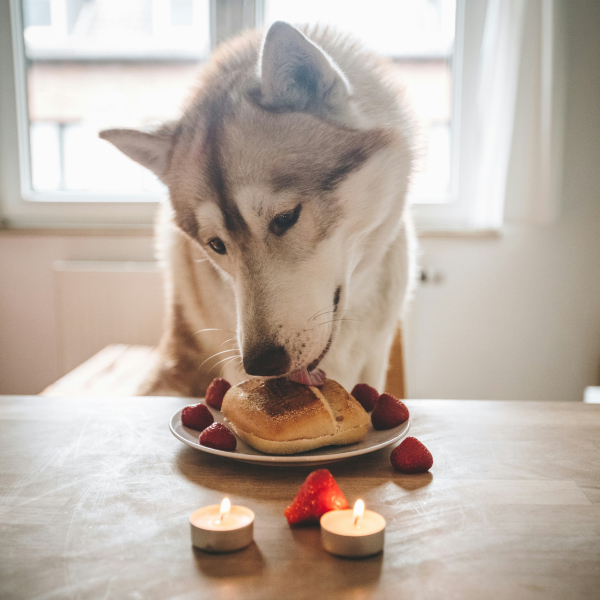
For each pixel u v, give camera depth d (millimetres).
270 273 983
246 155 969
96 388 1606
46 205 2424
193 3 2332
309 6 2293
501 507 597
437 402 975
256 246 998
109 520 575
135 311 2203
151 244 2363
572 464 710
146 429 849
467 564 490
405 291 1442
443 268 2301
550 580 467
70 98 2428
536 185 2127
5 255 2381
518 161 2209
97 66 2400
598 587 457
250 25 2264
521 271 2287
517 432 827
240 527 511
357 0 2293
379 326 1393
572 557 500
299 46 961
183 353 1523
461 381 2393
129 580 470
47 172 2480
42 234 2338
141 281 2182
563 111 2084
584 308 2303
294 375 875
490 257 2283
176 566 491
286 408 722
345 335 1324
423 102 2373
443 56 2334
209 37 2328
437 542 527
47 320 2422
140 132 1185
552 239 2258
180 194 1132
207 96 1134
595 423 864
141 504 611
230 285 1296
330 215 1019
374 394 895
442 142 2404
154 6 2352
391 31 2322
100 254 2383
